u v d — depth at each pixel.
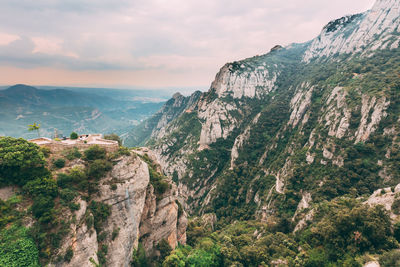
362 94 95.12
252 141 157.50
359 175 76.62
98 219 40.75
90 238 37.22
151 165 70.31
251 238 74.56
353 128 89.00
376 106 83.50
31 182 33.88
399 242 38.94
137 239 48.28
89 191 41.44
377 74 103.25
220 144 182.38
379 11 162.75
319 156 94.44
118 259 41.69
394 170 69.94
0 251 27.84
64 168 40.25
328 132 99.00
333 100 110.62
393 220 41.56
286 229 71.25
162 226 58.25
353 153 81.75
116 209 43.72
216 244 65.88
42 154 37.44
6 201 31.64
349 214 45.31
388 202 45.91
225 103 199.00
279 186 100.56
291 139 124.69
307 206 79.44
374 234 40.09
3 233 28.98
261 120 165.62
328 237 45.91
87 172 41.97
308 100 134.38
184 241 70.31
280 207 90.25
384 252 36.00
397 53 117.75
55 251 31.81
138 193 48.56
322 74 156.38
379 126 80.81
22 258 28.84
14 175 33.31
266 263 54.50
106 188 42.84
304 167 96.62
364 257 38.22
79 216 36.47
